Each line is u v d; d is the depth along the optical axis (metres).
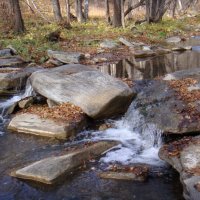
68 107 10.19
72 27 26.80
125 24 29.52
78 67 11.79
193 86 10.93
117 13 27.38
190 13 49.25
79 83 10.67
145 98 10.39
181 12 50.47
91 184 7.01
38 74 11.59
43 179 7.11
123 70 15.03
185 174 6.58
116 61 16.97
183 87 10.90
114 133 9.37
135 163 7.74
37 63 16.08
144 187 6.86
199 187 6.13
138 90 11.57
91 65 16.12
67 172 7.36
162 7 31.67
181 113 8.95
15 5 22.58
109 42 20.56
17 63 15.45
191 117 8.67
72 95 10.43
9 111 11.09
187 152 7.25
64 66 12.07
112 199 6.57
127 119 9.84
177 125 8.39
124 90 10.19
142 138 8.97
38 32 23.06
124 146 8.61
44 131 9.33
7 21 23.25
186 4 53.97
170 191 6.71
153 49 19.42
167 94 10.44
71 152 8.17
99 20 34.28
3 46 18.52
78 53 17.12
